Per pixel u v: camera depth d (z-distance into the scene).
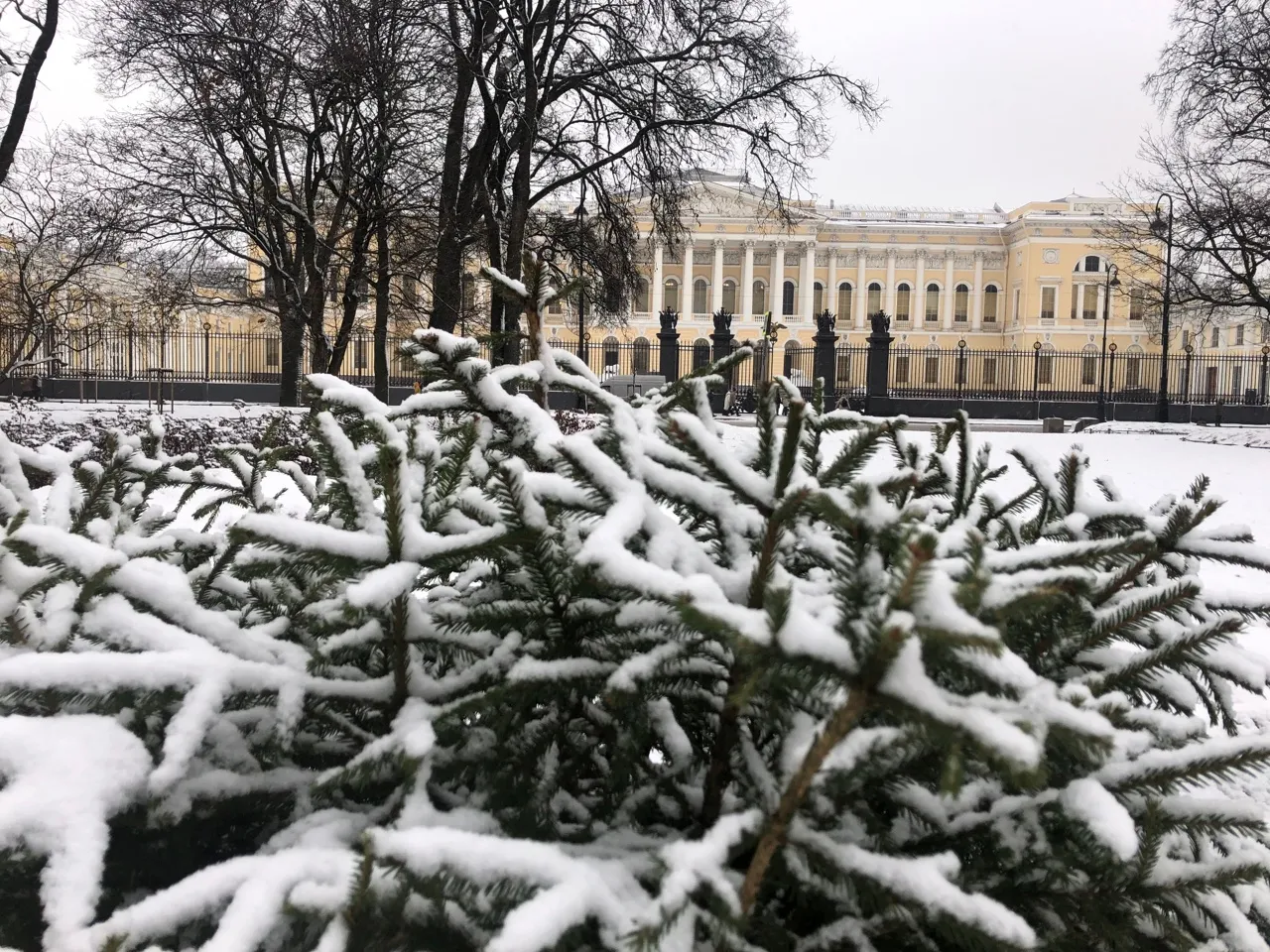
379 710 1.24
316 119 17.84
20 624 1.17
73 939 0.88
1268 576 5.92
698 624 0.83
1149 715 1.22
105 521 1.56
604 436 1.40
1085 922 1.09
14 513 1.41
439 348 1.35
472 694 1.15
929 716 0.74
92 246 18.16
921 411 29.89
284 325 20.02
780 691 1.01
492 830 1.08
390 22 16.33
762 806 0.99
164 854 1.23
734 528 1.22
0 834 0.92
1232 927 1.23
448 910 0.98
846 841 1.03
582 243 20.27
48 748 1.00
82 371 26.81
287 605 1.54
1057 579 1.00
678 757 1.21
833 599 1.10
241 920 0.87
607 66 18.41
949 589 0.78
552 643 1.23
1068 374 55.78
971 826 1.09
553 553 1.14
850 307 61.56
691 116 19.31
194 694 1.07
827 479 1.20
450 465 1.29
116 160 18.28
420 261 19.25
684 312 57.22
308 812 1.20
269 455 1.85
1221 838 1.39
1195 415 31.06
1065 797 1.00
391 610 1.14
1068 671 1.33
